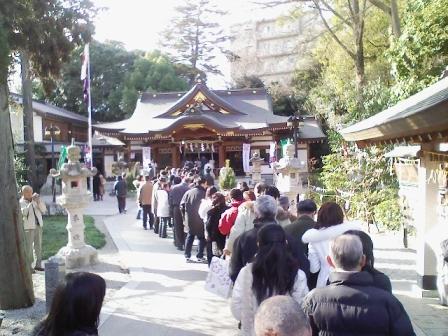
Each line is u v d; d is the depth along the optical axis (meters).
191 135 36.53
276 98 46.72
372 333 2.55
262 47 61.81
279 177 12.45
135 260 10.24
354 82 25.59
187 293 7.58
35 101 38.84
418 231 7.20
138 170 32.38
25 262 7.26
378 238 12.44
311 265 4.14
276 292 3.24
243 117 39.75
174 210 11.35
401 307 2.64
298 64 41.94
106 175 39.84
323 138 35.81
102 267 9.76
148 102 44.03
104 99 49.19
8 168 7.06
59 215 19.39
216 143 37.22
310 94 36.72
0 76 6.49
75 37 8.89
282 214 5.73
